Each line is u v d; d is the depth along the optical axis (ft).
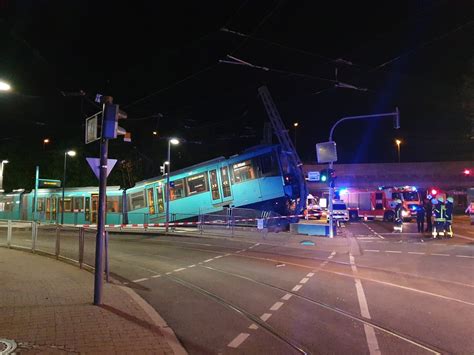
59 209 121.90
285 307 27.86
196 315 26.09
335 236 76.54
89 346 18.70
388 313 25.99
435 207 76.07
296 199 93.45
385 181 233.96
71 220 117.91
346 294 31.55
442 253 55.06
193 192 97.40
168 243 72.33
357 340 20.97
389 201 135.33
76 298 28.14
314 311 26.73
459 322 23.94
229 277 39.45
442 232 77.97
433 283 35.65
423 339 21.02
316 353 19.21
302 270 43.19
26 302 26.71
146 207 104.53
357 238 75.72
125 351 18.22
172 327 23.41
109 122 27.86
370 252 57.41
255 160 90.58
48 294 29.22
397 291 32.50
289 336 21.76
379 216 136.26
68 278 35.83
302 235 78.48
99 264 26.71
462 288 33.53
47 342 18.97
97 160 27.84
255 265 46.96
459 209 233.55
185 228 98.99
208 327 23.48
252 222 88.28
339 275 40.01
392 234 83.71
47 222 124.67
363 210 139.03
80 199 116.88
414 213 130.72
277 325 23.73
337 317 25.25
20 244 69.41
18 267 42.29
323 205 142.72
